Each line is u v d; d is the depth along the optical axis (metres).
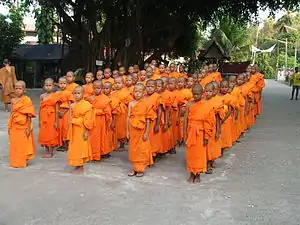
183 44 24.50
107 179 5.81
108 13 18.78
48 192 5.22
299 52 54.81
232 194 5.22
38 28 31.58
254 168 6.50
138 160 5.91
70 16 19.38
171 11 20.84
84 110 5.95
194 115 5.55
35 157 7.09
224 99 6.68
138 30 19.19
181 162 6.90
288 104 16.50
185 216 4.49
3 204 4.80
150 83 6.01
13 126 6.30
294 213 4.61
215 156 6.09
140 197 5.07
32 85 25.12
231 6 21.56
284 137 9.15
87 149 6.10
